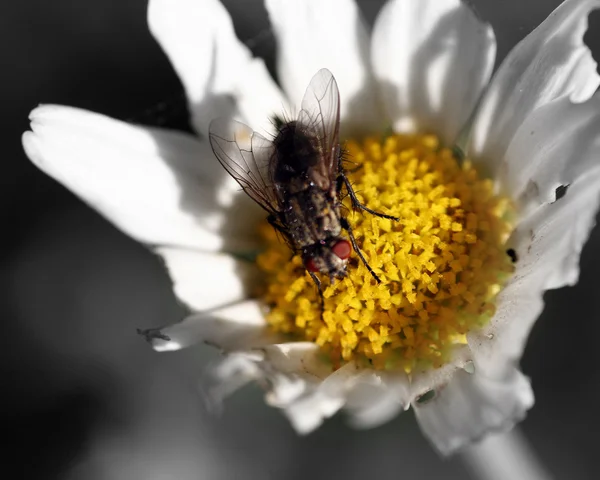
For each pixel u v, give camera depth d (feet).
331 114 0.24
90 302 0.31
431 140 0.25
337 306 0.24
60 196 0.32
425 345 0.24
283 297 0.25
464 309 0.24
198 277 0.25
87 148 0.25
